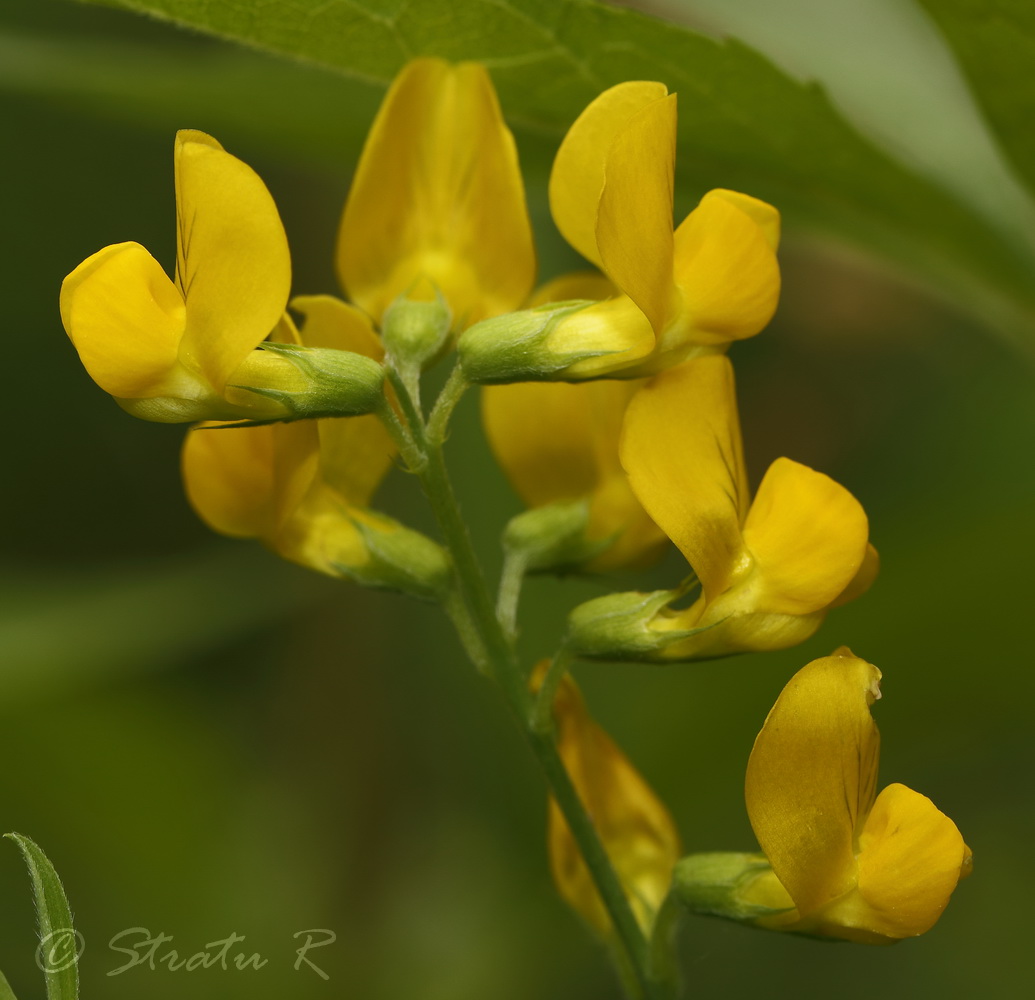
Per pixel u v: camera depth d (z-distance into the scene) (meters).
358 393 0.26
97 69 0.30
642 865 0.28
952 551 0.31
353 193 0.27
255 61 0.31
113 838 0.33
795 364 0.39
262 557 0.35
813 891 0.26
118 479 0.39
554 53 0.28
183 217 0.26
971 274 0.31
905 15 0.33
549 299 0.27
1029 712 0.33
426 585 0.27
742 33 0.33
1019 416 0.35
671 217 0.26
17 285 0.38
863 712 0.26
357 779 0.34
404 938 0.33
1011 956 0.35
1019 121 0.28
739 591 0.26
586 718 0.28
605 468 0.28
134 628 0.33
